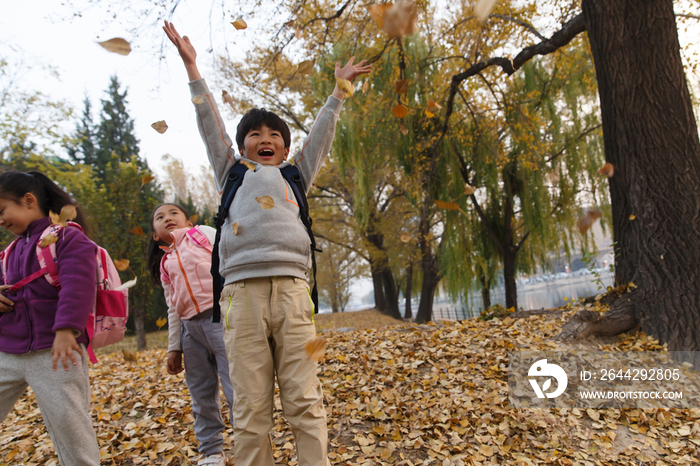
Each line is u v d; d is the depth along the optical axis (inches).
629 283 178.5
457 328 209.3
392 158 472.4
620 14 177.9
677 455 98.8
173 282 87.7
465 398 121.1
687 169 170.6
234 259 63.6
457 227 448.8
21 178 71.1
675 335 157.8
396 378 140.9
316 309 69.3
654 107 173.9
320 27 287.6
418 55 410.6
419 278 796.0
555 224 483.2
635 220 177.0
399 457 94.9
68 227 69.9
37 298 65.4
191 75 73.9
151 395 144.3
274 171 70.1
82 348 66.8
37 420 127.5
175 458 97.1
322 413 63.6
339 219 756.6
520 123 399.9
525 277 602.2
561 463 93.7
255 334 62.0
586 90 427.5
